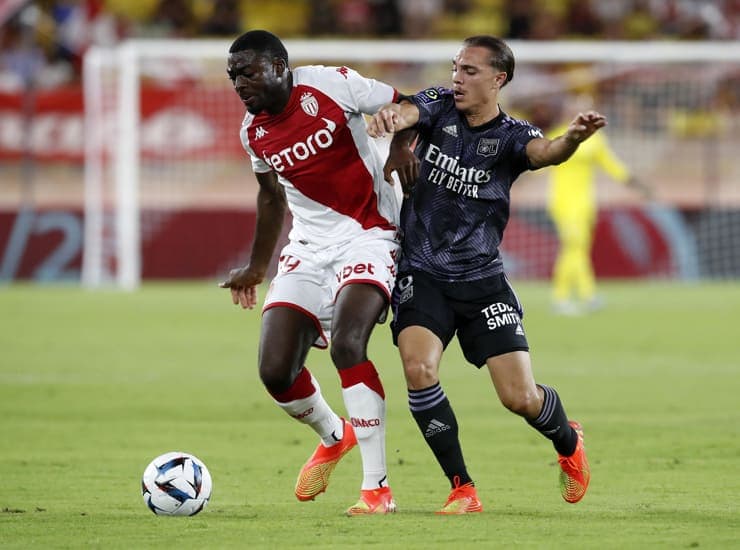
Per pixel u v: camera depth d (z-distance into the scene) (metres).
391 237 22.28
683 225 77.00
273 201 23.48
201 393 37.41
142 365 43.53
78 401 35.88
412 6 95.25
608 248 76.94
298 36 94.94
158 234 76.25
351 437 22.67
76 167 82.06
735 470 25.55
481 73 20.83
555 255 77.12
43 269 75.69
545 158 20.72
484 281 21.31
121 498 22.58
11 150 79.69
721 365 43.44
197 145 77.62
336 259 21.98
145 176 78.25
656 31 96.38
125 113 70.75
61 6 93.25
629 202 84.94
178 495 20.44
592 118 19.84
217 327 55.12
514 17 94.88
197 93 77.25
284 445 28.97
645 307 63.12
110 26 93.31
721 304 64.25
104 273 76.50
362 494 20.95
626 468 25.83
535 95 86.38
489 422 32.38
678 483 24.11
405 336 21.05
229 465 26.38
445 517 20.41
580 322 57.00
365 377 20.72
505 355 21.03
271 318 21.77
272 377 21.34
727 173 86.25
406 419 32.94
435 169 21.34
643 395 36.91
